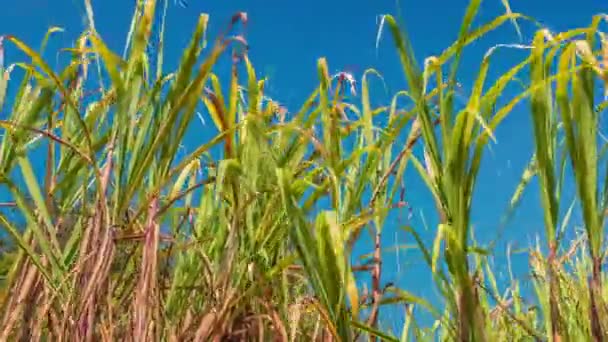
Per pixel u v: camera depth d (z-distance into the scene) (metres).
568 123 1.28
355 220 1.59
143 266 1.53
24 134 1.59
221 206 1.74
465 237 1.26
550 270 1.32
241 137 1.75
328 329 1.55
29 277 1.67
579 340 1.46
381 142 1.63
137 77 1.53
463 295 1.23
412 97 1.34
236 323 1.77
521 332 1.96
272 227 1.75
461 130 1.27
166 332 1.73
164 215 1.82
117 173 1.51
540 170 1.30
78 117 1.52
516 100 1.30
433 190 1.35
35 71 1.63
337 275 1.36
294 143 1.76
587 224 1.25
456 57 1.32
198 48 1.50
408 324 1.88
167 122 1.47
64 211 1.73
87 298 1.48
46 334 1.76
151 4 1.54
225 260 1.68
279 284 1.83
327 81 1.70
